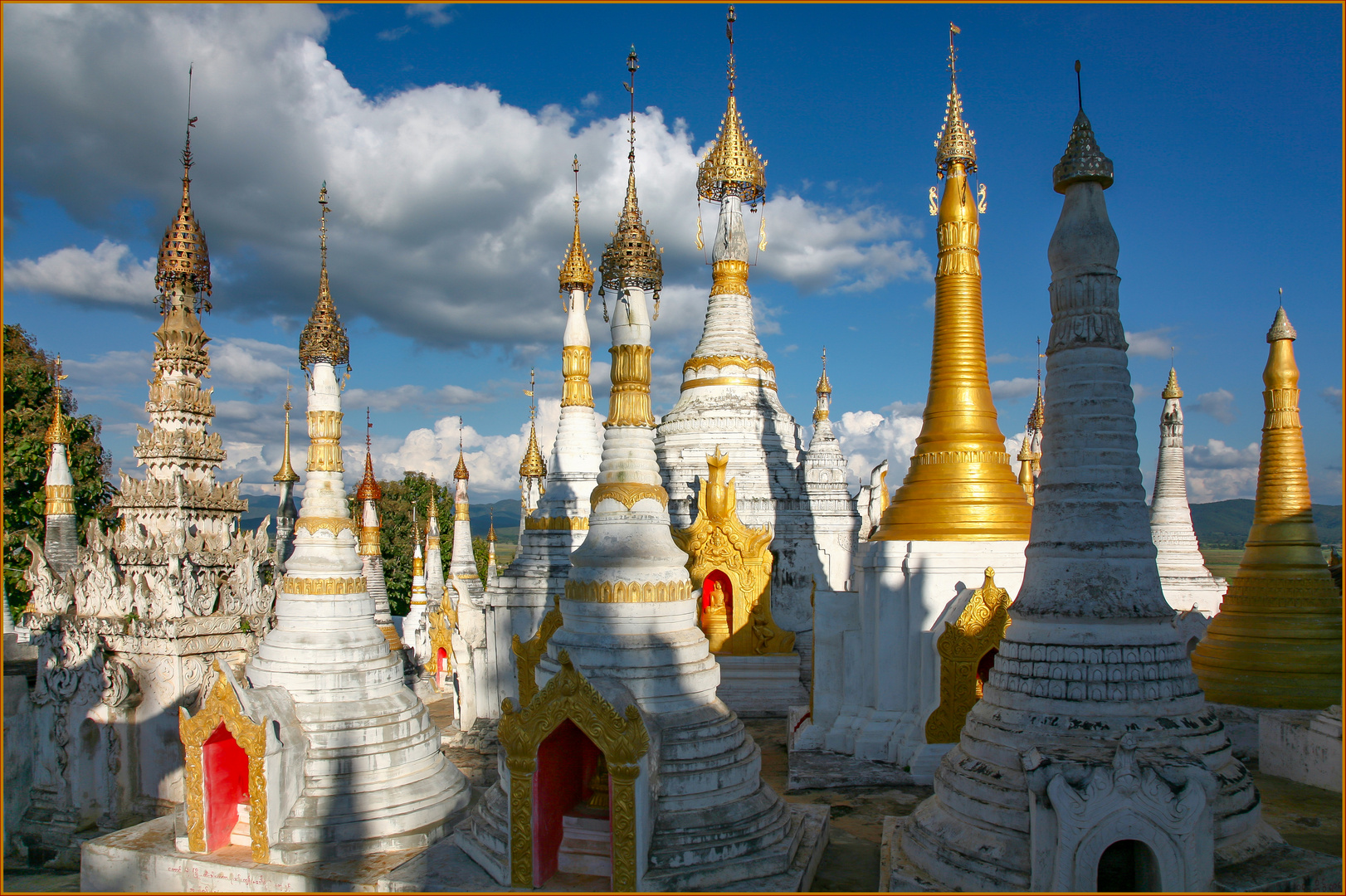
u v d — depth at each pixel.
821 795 21.28
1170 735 14.61
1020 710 15.34
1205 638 27.38
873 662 24.80
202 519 27.27
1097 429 16.06
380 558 46.97
